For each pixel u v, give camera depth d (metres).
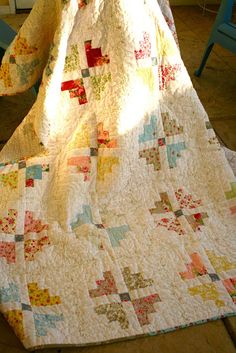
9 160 1.16
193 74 2.07
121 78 1.04
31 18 1.00
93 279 0.93
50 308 0.88
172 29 1.20
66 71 1.04
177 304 0.91
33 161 1.11
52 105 1.01
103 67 1.05
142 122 1.11
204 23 2.66
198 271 0.98
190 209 1.12
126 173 1.10
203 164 1.17
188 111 1.16
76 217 1.05
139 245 1.01
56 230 1.01
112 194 1.10
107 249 0.99
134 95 1.07
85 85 1.06
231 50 1.81
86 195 1.08
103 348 0.84
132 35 1.01
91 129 1.10
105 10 0.98
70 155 1.09
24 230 1.01
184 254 1.01
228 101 1.86
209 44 1.92
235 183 1.14
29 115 1.11
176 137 1.16
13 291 0.89
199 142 1.18
